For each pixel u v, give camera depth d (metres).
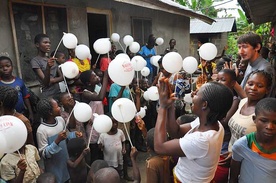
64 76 2.89
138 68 3.33
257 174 1.41
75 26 4.33
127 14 5.86
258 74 1.73
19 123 1.56
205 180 1.26
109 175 1.72
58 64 3.40
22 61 3.45
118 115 2.25
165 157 1.87
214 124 1.27
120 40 5.64
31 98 3.08
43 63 3.06
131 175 3.27
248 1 4.63
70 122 2.72
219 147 1.24
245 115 1.75
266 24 13.33
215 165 1.27
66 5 4.11
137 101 3.34
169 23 8.16
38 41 3.03
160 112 1.28
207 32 13.25
